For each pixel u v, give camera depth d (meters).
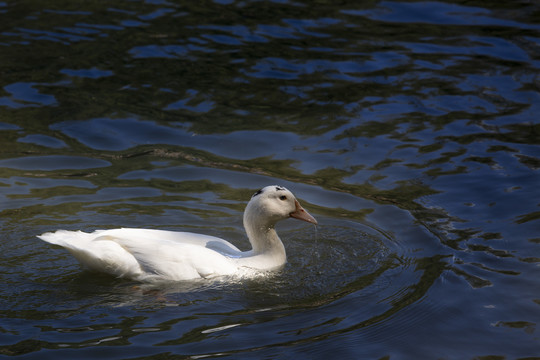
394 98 15.54
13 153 12.67
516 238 10.34
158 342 7.71
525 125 14.26
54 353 7.42
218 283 9.12
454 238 10.40
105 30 18.62
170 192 11.66
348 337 7.96
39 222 10.44
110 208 11.02
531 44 18.09
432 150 13.34
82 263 9.20
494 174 12.40
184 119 14.38
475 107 15.07
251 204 9.70
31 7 20.12
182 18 19.70
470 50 17.89
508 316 8.45
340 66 17.05
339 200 11.64
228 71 16.58
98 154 12.89
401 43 18.36
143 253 9.12
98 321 8.11
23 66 16.33
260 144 13.52
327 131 14.09
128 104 14.85
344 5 21.06
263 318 8.32
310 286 9.16
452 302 8.74
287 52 17.70
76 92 15.25
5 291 8.70
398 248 10.20
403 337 8.02
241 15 20.03
